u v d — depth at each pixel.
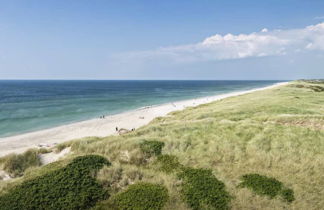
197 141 16.55
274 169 12.72
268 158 13.61
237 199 9.90
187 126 21.12
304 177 11.77
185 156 14.27
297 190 10.67
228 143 15.89
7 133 40.00
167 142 16.22
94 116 58.69
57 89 179.75
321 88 79.81
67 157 14.89
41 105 77.62
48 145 30.48
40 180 10.81
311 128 19.50
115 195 10.04
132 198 9.63
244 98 55.94
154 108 68.94
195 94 131.75
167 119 38.41
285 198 10.10
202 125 21.16
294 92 61.81
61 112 63.91
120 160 14.26
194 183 10.95
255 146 15.31
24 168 15.51
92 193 10.03
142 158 14.25
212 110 36.97
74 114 61.34
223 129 19.44
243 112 31.30
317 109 31.48
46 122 50.28
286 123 21.52
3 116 55.28
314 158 13.67
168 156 14.32
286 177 11.81
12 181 11.47
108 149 15.85
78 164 12.30
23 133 40.19
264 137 16.73
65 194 9.85
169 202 9.44
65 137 36.62
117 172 11.87
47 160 17.02
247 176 11.86
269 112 29.69
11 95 117.69
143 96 120.38
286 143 15.67
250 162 13.46
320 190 10.71
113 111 67.25
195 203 9.58
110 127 43.97
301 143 15.88
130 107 76.19
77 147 17.88
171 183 10.84
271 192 10.44
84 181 10.75
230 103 46.84
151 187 10.38
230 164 13.43
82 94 131.75
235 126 20.19
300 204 9.73
